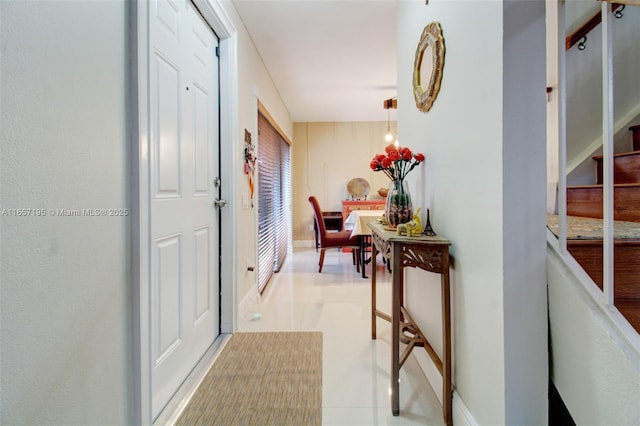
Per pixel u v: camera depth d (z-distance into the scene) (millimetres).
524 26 915
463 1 1196
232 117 2041
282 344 1931
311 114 5391
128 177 1037
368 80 3746
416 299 1875
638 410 683
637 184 1280
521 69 919
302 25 2504
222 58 2010
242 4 2209
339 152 5926
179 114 1457
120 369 992
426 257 1305
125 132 1022
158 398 1258
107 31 937
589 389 795
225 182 2025
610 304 767
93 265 875
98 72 896
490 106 993
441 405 1391
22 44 662
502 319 936
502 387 937
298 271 4051
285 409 1336
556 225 1274
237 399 1392
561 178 906
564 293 868
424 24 1688
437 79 1454
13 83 644
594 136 1804
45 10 716
